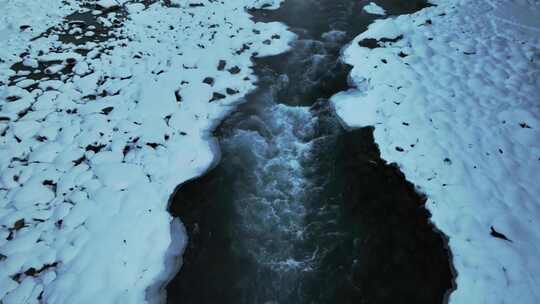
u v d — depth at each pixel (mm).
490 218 4773
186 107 6715
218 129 6492
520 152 5543
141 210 5125
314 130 6484
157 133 6172
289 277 4621
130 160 5773
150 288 4414
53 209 5070
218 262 4781
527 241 4500
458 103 6395
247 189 5602
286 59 7953
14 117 6398
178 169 5746
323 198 5477
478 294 4141
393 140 5984
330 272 4645
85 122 6309
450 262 4535
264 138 6375
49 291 4262
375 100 6703
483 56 7387
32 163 5660
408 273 4566
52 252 4586
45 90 6977
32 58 7684
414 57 7508
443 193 5156
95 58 7793
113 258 4578
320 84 7379
